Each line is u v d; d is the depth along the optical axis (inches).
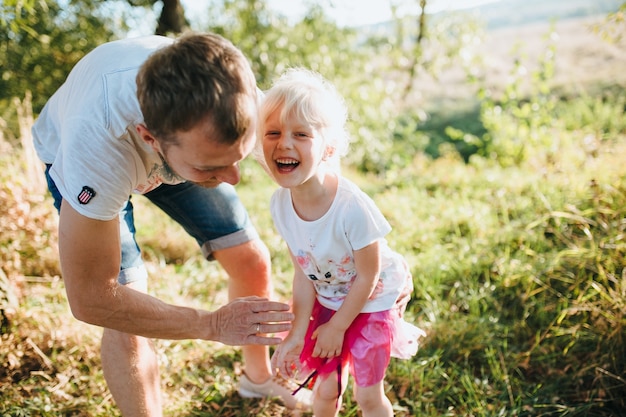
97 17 334.3
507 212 180.2
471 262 149.1
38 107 326.0
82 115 65.7
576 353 115.8
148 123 58.6
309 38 345.4
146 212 206.8
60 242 68.2
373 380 83.1
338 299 85.4
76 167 64.9
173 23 323.3
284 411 106.0
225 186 93.4
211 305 138.3
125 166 66.9
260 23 337.4
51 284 142.4
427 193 225.8
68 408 103.4
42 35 319.9
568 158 224.1
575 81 459.8
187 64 56.1
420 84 549.0
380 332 83.4
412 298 142.0
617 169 177.6
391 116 378.6
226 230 93.6
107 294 70.6
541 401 105.9
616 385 105.8
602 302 118.6
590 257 133.1
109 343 81.2
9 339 114.5
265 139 76.0
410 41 394.0
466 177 232.8
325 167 81.0
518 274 137.6
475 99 506.6
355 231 78.1
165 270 154.3
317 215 79.8
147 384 81.7
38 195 155.0
